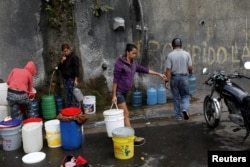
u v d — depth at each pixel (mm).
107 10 7105
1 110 6305
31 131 5168
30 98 6016
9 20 6680
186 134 5812
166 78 5824
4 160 5043
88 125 6496
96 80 7359
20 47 6824
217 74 5816
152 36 7496
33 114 6156
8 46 6750
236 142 5352
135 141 5402
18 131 5453
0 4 6586
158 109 7180
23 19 6758
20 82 5742
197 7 7582
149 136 5785
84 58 7203
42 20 6887
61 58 6957
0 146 5676
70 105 6891
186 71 6355
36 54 6945
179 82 6344
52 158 5008
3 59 6762
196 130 6008
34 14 6816
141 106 7422
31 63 6117
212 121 6027
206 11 7625
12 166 4805
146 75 7629
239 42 7785
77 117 5227
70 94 6824
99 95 7387
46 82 7090
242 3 7641
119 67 5164
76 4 7004
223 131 5906
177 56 6262
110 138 5789
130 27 7395
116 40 7355
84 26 7117
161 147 5250
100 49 7297
